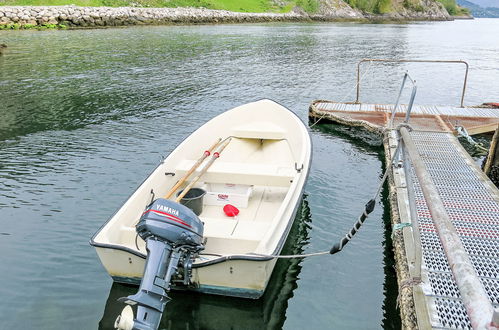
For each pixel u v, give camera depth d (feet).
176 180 18.81
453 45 104.12
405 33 140.87
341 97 47.96
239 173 18.10
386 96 49.52
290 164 22.13
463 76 63.57
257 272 12.46
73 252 16.93
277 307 14.16
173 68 62.13
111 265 13.33
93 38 95.40
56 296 14.37
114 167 25.58
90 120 35.94
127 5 149.28
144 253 12.55
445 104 46.93
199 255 13.20
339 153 29.32
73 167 25.50
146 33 110.22
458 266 5.46
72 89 47.21
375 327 13.34
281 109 26.84
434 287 12.00
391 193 19.12
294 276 15.84
